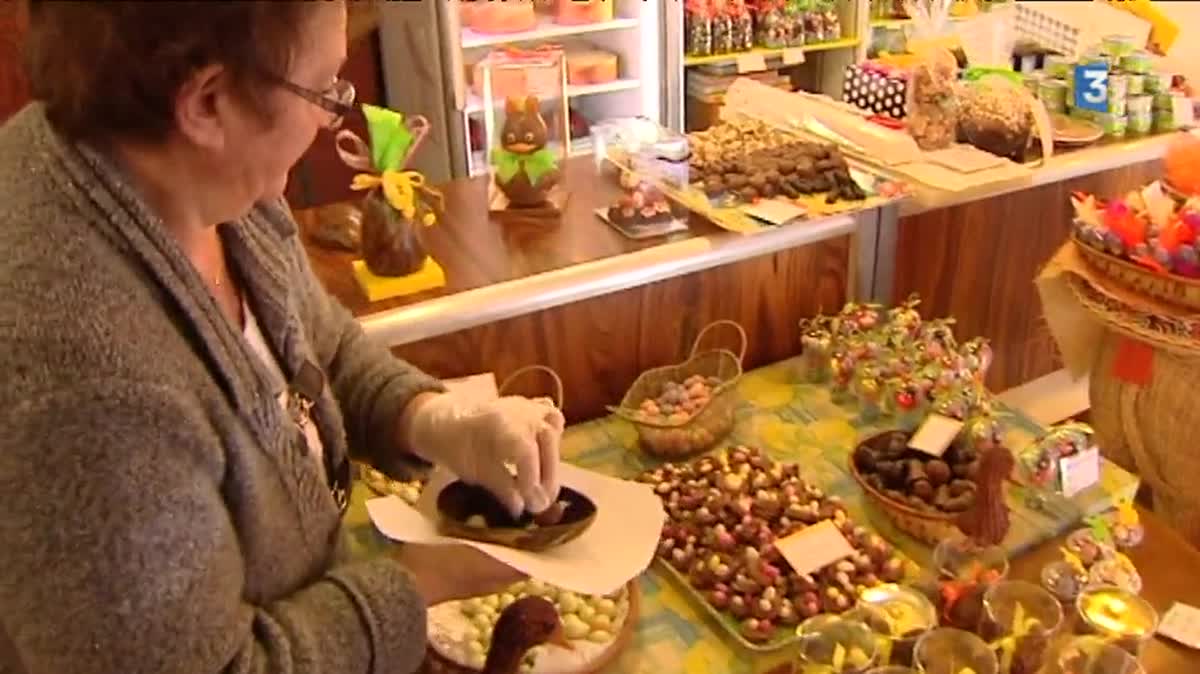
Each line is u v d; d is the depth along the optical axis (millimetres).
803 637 1236
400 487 1481
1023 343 2236
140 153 756
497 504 1070
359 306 1551
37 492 678
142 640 707
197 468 736
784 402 1762
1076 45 2506
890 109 2201
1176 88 2387
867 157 2020
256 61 719
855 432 1681
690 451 1619
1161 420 1872
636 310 1718
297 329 956
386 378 1157
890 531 1478
